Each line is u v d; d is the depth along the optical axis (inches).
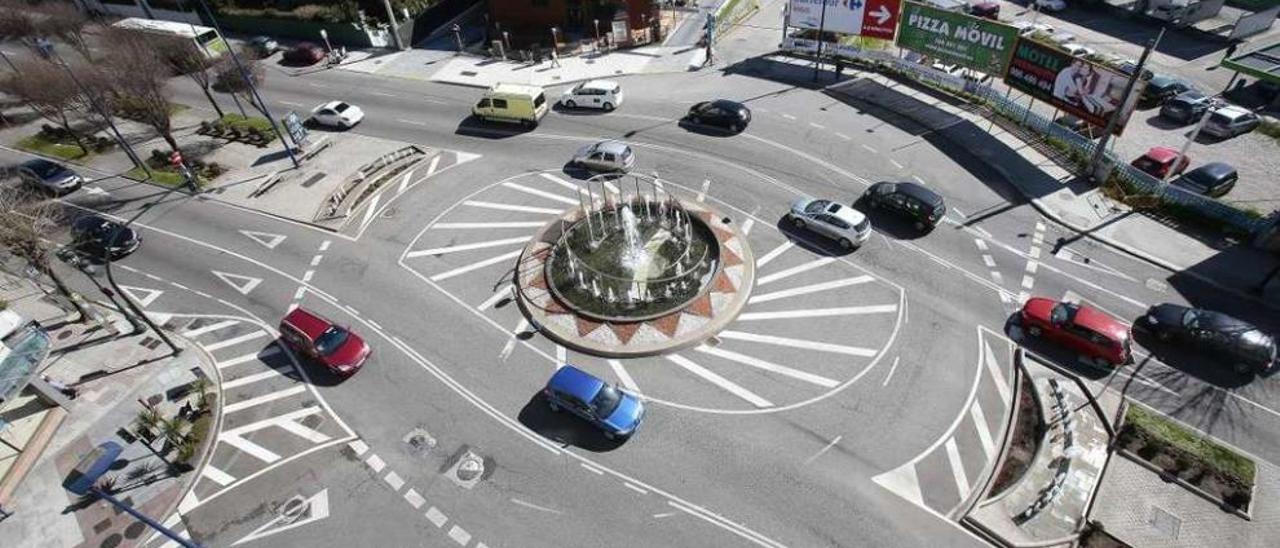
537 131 1743.4
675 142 1643.7
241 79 1771.7
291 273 1331.2
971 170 1469.0
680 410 997.8
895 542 827.4
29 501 945.5
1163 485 871.1
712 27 1990.7
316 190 1573.6
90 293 1315.2
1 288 1336.1
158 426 1016.2
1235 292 1126.4
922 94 1772.9
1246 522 831.1
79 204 1576.0
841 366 1047.6
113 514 922.1
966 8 2207.2
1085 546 812.6
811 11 1852.9
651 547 841.5
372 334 1176.2
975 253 1245.7
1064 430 931.3
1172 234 1254.3
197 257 1392.7
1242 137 1555.1
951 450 921.5
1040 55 1492.4
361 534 880.3
